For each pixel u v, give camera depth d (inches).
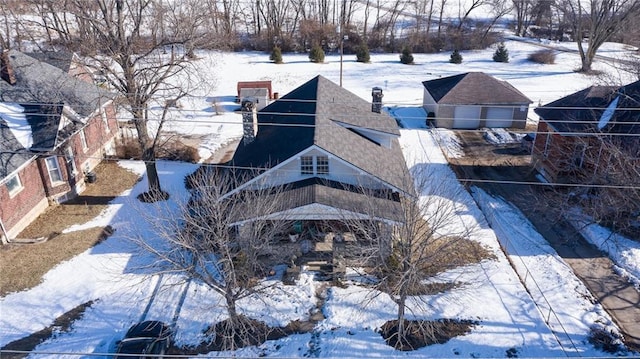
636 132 923.4
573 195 1018.1
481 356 656.4
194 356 658.8
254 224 722.8
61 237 919.7
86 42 959.6
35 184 982.4
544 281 799.7
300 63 2369.6
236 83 1977.1
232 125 1505.9
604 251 874.1
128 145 1293.1
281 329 708.7
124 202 1047.6
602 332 693.9
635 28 2169.0
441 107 1476.4
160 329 679.1
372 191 792.3
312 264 839.7
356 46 2596.0
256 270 805.9
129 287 788.6
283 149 855.7
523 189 1101.7
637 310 735.1
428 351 666.8
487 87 1488.7
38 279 807.1
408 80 2050.9
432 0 3211.1
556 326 705.6
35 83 1107.9
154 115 1405.0
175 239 666.8
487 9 3860.7
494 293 772.6
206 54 2410.2
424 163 1235.2
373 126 970.1
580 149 1051.9
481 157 1277.1
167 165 1221.1
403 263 661.3
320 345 680.4
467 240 846.5
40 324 716.7
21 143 948.0
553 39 3011.8
